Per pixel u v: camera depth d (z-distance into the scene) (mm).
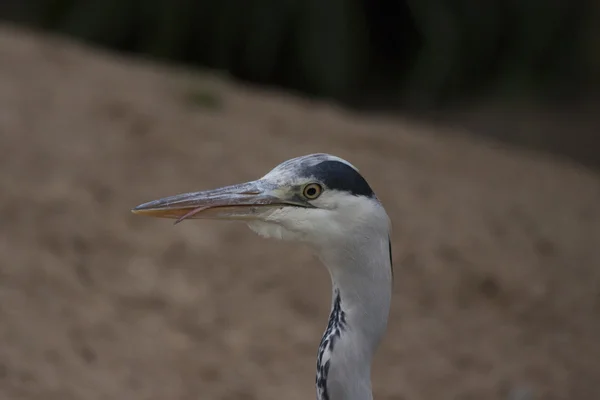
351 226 5043
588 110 23078
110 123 13227
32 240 10562
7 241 10406
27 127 12508
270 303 10703
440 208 13242
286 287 10984
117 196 11617
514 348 10812
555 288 12055
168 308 10281
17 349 8914
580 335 11203
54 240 10672
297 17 22109
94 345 9398
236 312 10453
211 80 16859
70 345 9258
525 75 24000
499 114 22906
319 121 15914
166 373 9305
